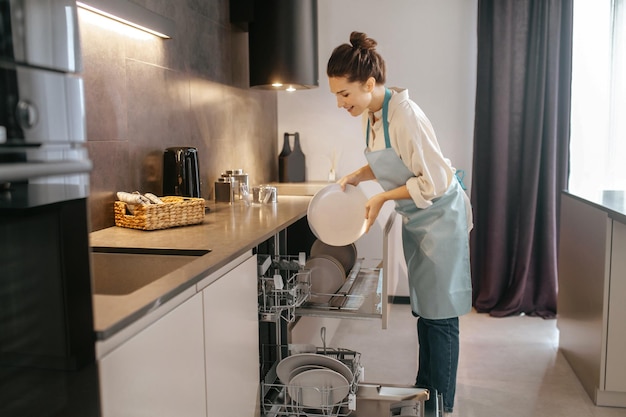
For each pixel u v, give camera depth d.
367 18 4.00
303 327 2.71
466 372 2.96
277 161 4.23
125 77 2.19
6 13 0.81
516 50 3.74
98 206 2.04
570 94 3.76
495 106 3.78
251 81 3.33
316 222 2.44
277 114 4.21
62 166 0.91
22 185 0.87
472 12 3.87
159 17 2.24
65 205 0.94
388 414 2.06
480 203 3.95
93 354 0.99
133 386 1.11
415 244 2.45
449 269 2.34
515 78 3.77
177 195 2.38
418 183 2.22
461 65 3.93
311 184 3.82
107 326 1.00
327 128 4.16
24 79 0.85
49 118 0.90
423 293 2.38
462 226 2.38
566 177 3.84
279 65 3.22
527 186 3.82
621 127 3.86
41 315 0.95
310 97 4.15
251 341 1.87
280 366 2.06
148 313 1.17
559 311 3.30
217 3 3.07
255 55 3.27
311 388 1.97
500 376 2.91
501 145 3.80
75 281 0.96
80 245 0.97
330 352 2.30
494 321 3.80
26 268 0.92
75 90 0.95
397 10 3.96
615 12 3.77
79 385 0.99
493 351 3.26
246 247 1.73
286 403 2.05
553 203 3.83
